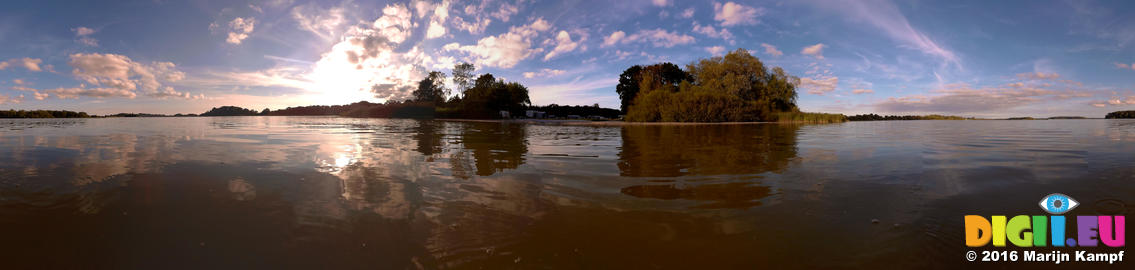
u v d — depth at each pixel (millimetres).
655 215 1800
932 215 1780
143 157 3729
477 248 1417
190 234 1526
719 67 26812
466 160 3646
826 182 2518
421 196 2150
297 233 1544
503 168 3154
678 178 2697
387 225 1652
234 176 2723
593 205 1975
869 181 2543
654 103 22094
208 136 6824
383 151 4398
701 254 1369
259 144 5168
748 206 1940
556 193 2236
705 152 4344
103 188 2307
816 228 1616
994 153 4043
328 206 1931
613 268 1262
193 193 2191
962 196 2119
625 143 5656
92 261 1276
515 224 1678
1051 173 2783
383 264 1279
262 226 1624
